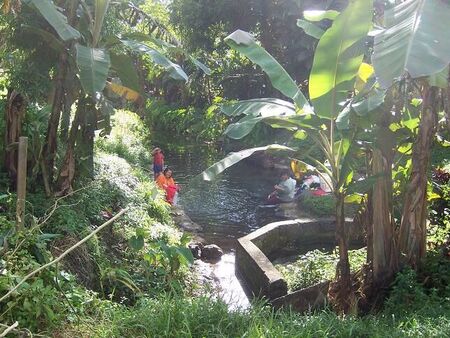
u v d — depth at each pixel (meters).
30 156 6.61
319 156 12.10
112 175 8.82
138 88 6.82
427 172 6.40
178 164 16.42
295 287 6.99
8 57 6.92
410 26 4.02
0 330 3.59
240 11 19.64
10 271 4.12
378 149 5.89
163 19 24.03
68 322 4.30
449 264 6.16
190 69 23.09
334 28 4.96
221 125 20.09
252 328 4.07
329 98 5.29
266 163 15.85
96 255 5.98
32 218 5.16
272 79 5.96
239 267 7.91
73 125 6.67
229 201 12.09
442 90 5.89
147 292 6.19
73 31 5.57
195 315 4.32
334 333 4.43
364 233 7.25
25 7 6.62
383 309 5.77
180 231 9.53
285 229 9.02
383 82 3.81
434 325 4.56
